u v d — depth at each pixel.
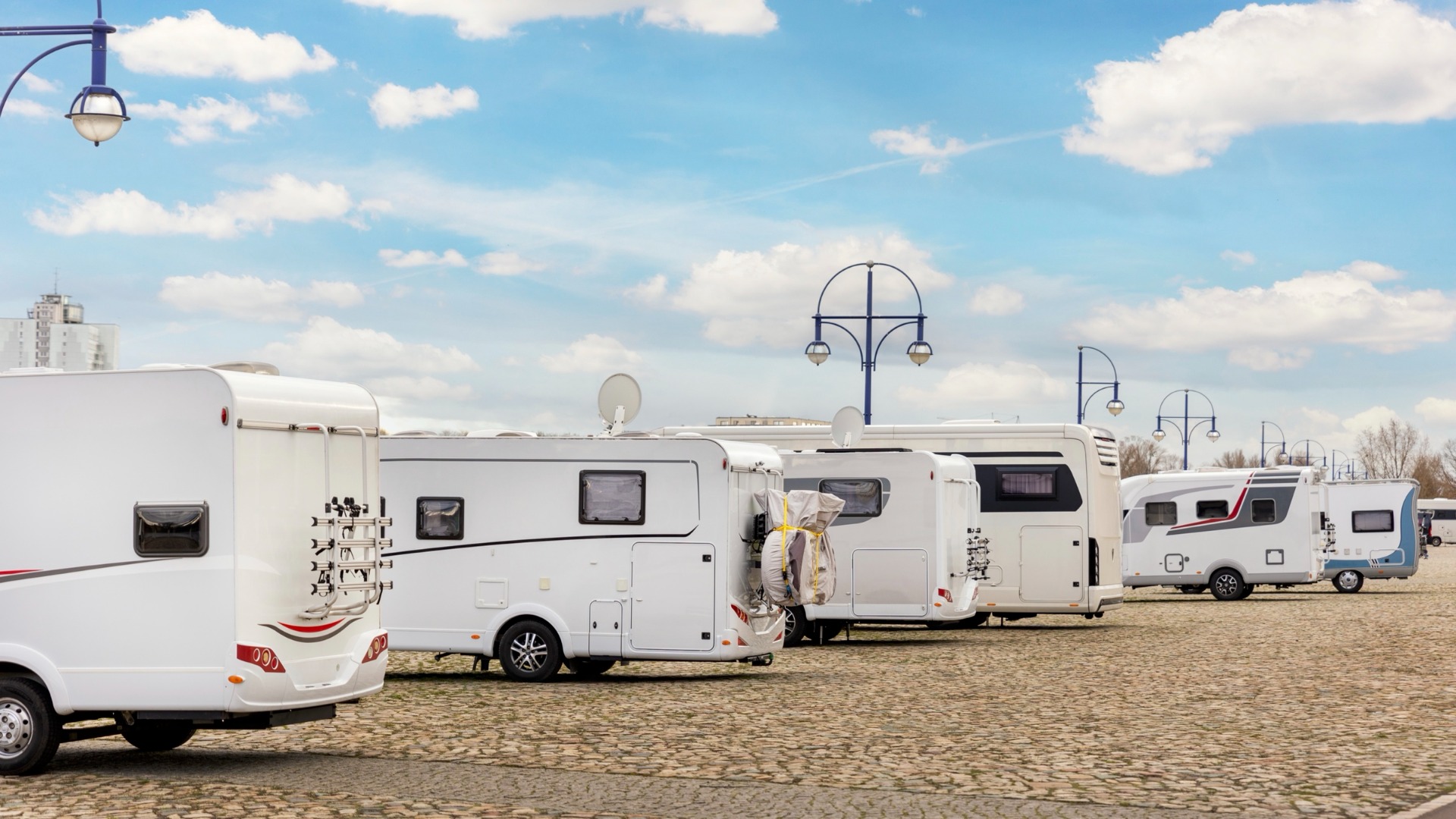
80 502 10.47
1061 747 11.68
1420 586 43.94
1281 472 35.97
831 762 10.92
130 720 10.50
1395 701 14.83
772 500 17.34
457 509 17.52
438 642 17.50
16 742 10.43
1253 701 14.89
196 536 10.23
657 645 16.92
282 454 10.62
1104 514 25.55
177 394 10.35
